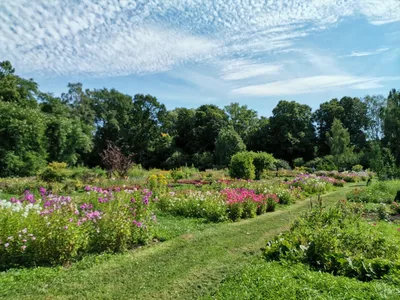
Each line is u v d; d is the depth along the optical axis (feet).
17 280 12.93
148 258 16.58
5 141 63.21
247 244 19.56
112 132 131.54
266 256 15.42
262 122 165.89
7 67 90.27
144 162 138.72
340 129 118.11
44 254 14.97
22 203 18.86
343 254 13.75
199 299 11.59
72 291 12.43
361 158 100.73
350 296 9.81
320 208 22.20
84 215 18.07
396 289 10.28
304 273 12.21
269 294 10.46
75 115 122.72
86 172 62.95
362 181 69.41
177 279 13.92
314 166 110.63
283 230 23.31
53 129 83.71
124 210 19.10
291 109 144.36
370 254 14.37
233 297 10.68
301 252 14.65
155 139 143.74
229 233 22.16
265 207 30.42
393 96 125.49
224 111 162.91
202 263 15.97
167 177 62.28
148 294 12.42
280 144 141.79
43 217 15.75
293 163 125.08
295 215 29.32
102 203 21.71
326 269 13.16
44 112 95.40
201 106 159.33
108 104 140.56
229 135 107.34
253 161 60.49
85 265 15.03
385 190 40.42
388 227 21.03
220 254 17.46
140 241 19.21
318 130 156.46
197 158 120.37
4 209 16.10
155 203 29.32
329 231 15.93
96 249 17.08
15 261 14.67
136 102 143.33
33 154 68.33
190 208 28.60
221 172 76.64
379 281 11.43
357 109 151.43
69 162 90.99
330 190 50.19
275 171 86.53
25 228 14.78
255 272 12.91
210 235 21.39
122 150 131.34
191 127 150.41
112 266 15.20
